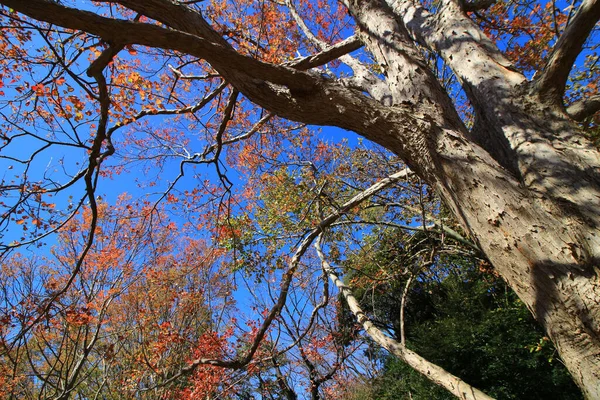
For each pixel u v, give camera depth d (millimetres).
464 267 12508
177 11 3020
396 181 6516
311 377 12508
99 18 2311
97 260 10547
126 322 12055
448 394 10172
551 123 2471
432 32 3711
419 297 14391
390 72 3197
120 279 10969
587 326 1738
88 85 3381
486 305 11781
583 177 2105
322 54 4566
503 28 6605
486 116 2801
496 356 9953
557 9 5535
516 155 2391
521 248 2014
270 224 9383
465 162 2342
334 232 9344
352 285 10500
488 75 2947
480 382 10352
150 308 11555
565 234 1927
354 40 4480
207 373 9688
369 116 2689
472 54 3184
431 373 4930
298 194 8992
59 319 8586
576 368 1781
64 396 7141
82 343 11617
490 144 2713
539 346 7863
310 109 2824
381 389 13188
